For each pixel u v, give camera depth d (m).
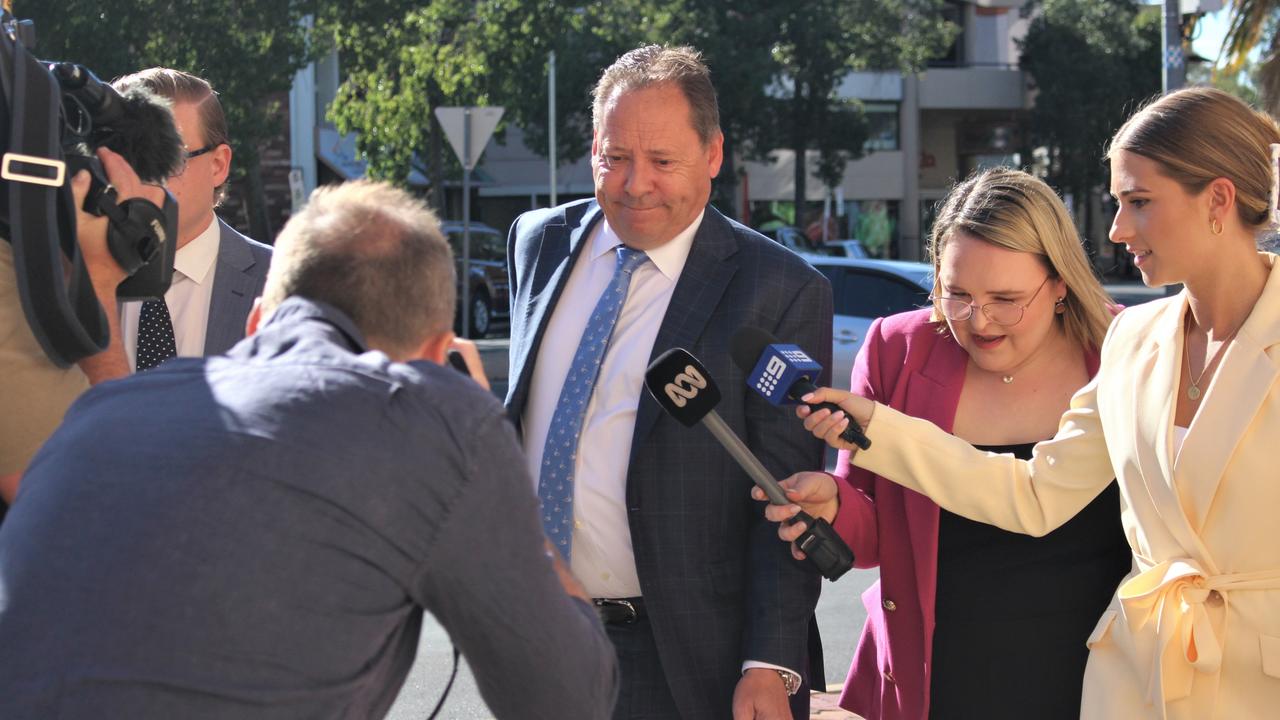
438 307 1.85
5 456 2.11
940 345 2.91
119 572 1.55
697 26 29.89
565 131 29.02
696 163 2.84
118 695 1.52
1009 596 2.72
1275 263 2.30
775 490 2.55
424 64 21.77
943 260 2.77
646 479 2.80
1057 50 39.97
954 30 36.00
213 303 3.17
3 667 1.55
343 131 22.98
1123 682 2.43
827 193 39.38
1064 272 2.71
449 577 1.67
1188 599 2.29
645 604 2.81
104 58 16.89
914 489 2.66
